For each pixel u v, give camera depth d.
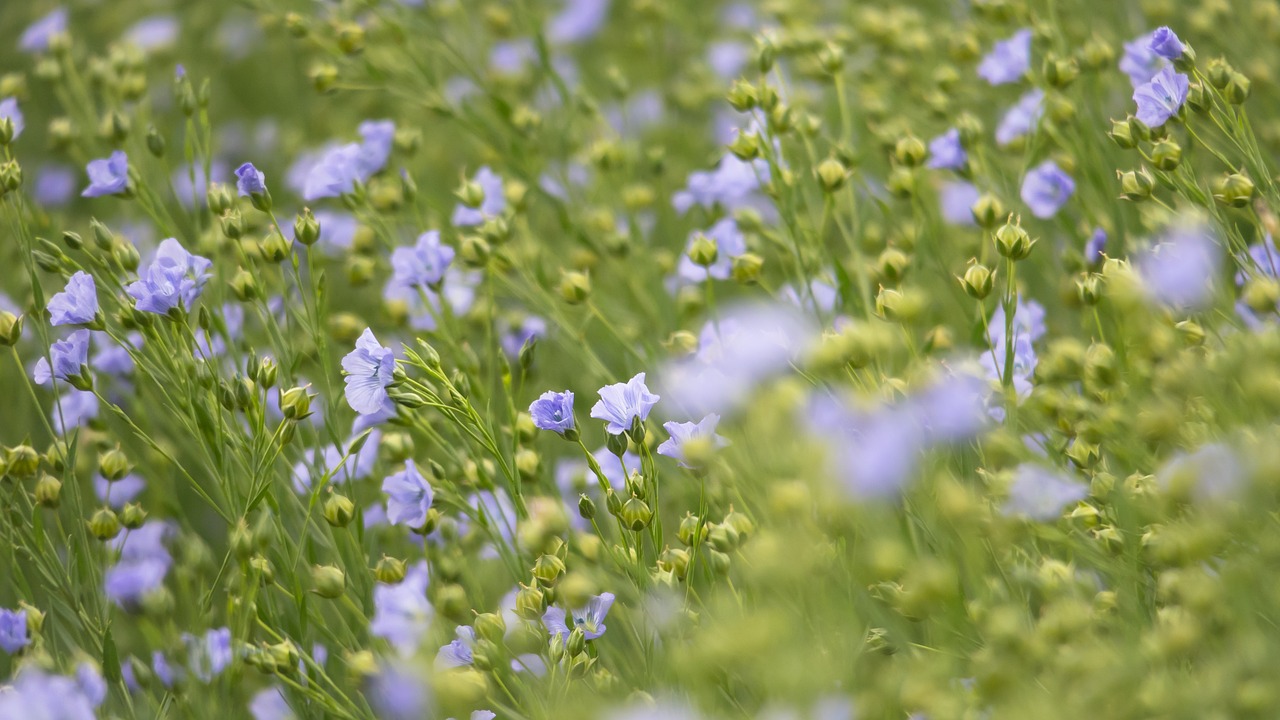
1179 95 1.17
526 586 1.12
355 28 1.35
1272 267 1.15
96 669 1.14
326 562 1.23
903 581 1.11
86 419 1.24
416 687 1.11
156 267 1.16
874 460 1.09
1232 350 1.10
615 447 1.13
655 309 1.30
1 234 1.34
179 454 1.32
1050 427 1.14
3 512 1.19
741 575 1.13
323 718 1.17
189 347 1.18
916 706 1.08
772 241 1.27
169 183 1.28
